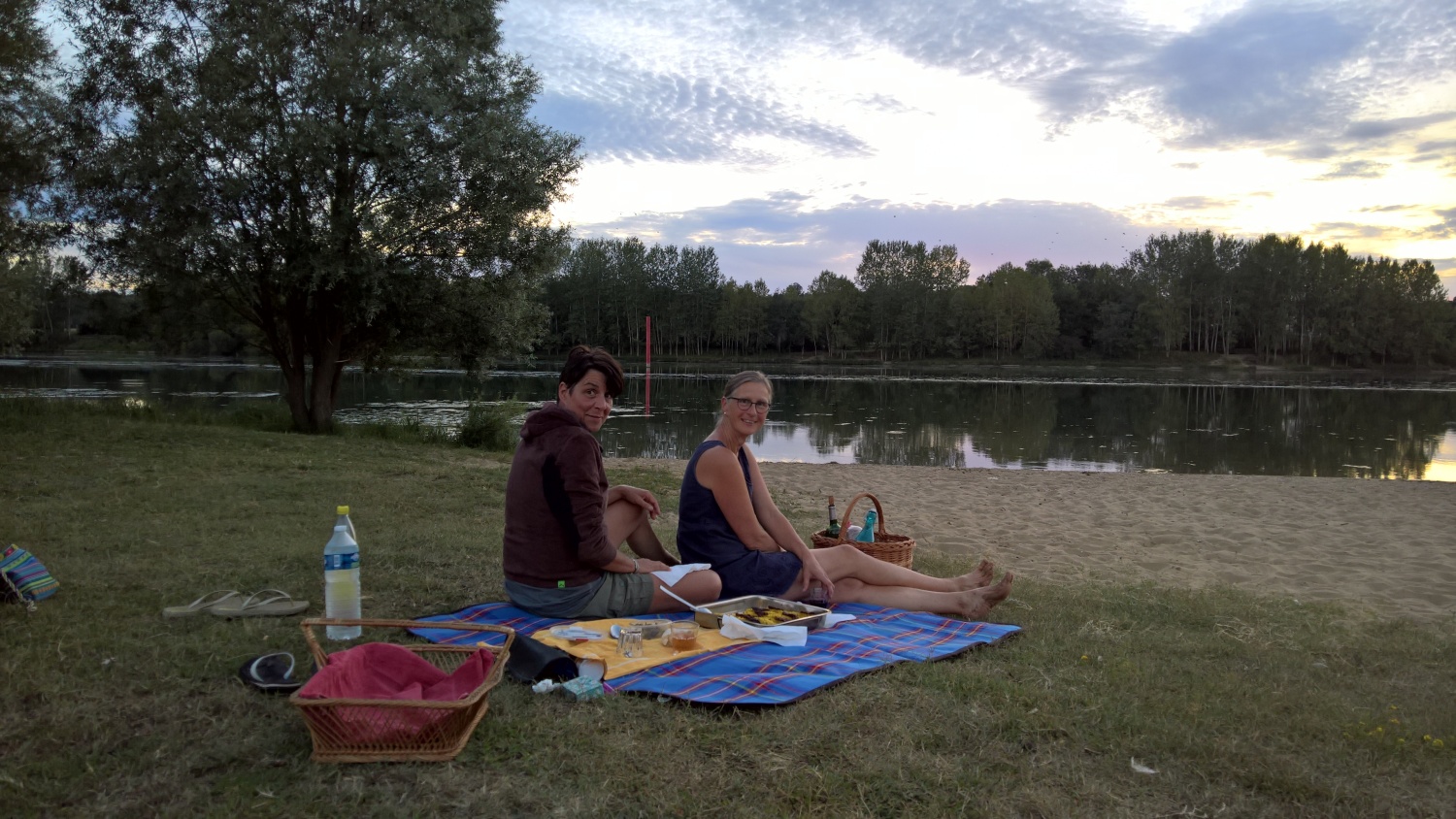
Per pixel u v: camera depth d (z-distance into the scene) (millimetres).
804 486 11844
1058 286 95188
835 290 83625
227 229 13797
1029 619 4809
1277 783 2744
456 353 16891
